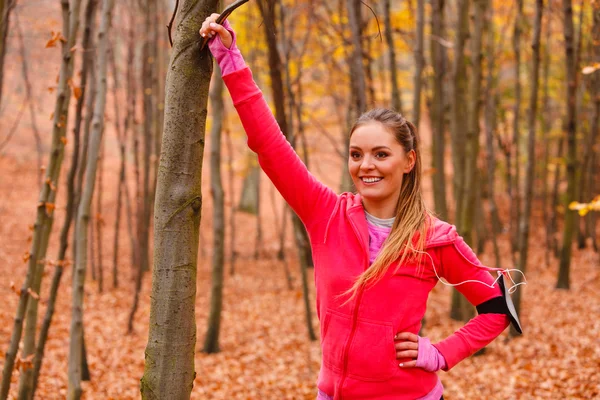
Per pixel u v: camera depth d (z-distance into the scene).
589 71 4.98
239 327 8.34
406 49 9.45
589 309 7.81
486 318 1.83
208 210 18.50
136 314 8.76
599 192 13.55
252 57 9.56
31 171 19.39
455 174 7.20
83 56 3.78
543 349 6.18
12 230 14.01
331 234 1.83
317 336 7.70
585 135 11.51
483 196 15.74
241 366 6.45
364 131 1.83
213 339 7.06
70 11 3.37
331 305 1.79
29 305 3.77
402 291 1.75
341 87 11.18
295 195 1.82
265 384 5.75
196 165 1.63
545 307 8.20
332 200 1.88
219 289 7.07
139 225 9.08
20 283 9.74
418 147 1.93
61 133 3.26
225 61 1.65
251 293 10.63
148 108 10.96
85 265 4.04
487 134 7.68
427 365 1.75
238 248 15.46
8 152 20.11
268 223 18.61
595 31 6.36
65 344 6.73
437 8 6.85
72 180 3.84
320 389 1.84
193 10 1.59
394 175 1.82
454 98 7.12
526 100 13.02
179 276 1.62
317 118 12.82
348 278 1.76
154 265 1.64
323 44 9.68
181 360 1.62
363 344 1.73
